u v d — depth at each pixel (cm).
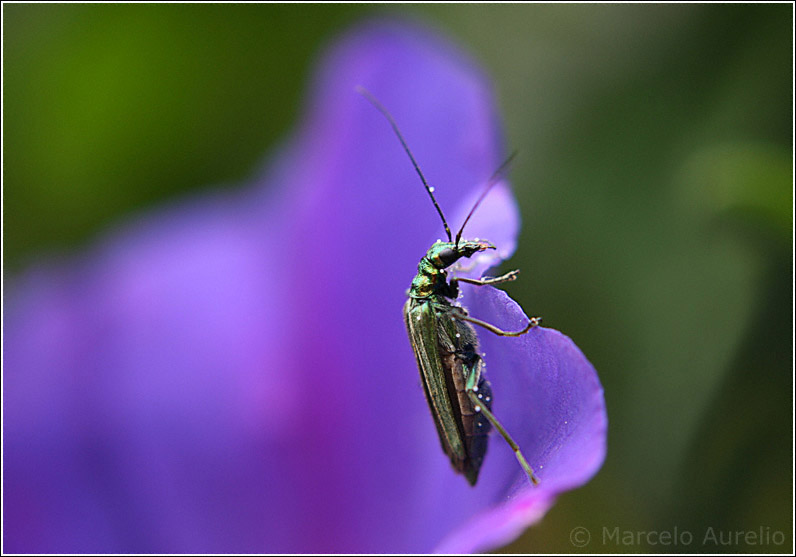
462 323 9
